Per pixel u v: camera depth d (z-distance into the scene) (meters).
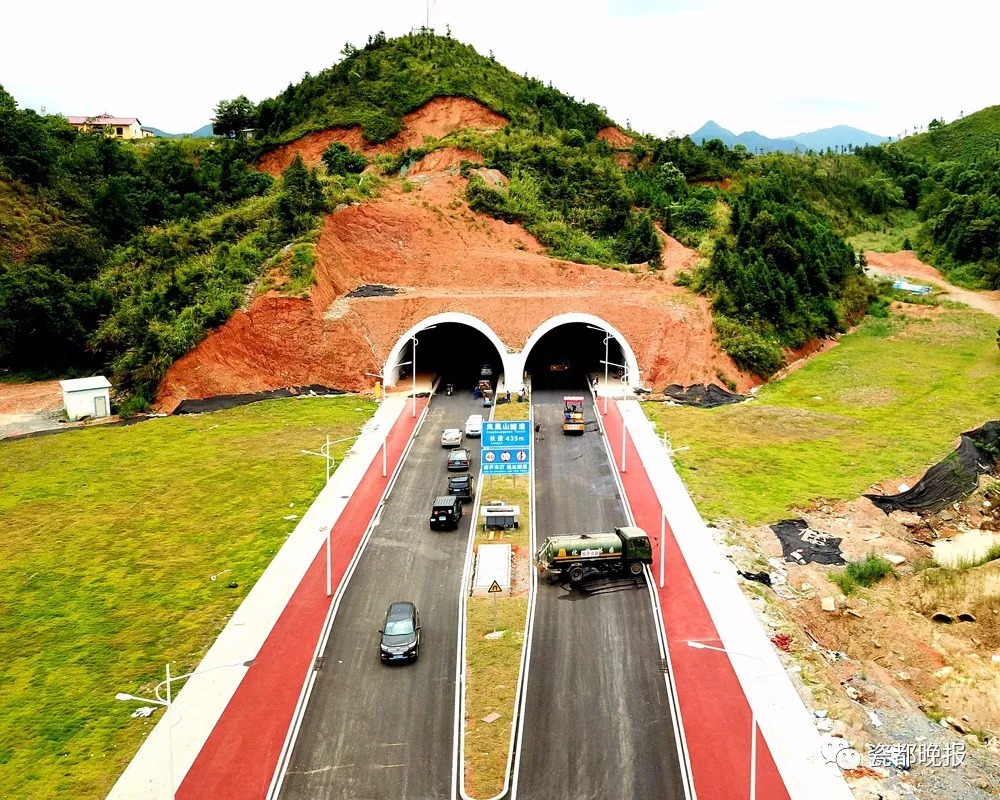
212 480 54.62
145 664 34.84
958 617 39.66
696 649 35.62
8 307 80.06
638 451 59.41
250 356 74.25
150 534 46.91
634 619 38.06
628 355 74.94
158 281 85.25
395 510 50.38
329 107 129.38
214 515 49.38
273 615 38.59
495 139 116.44
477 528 48.03
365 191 93.94
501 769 28.61
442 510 47.22
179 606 39.34
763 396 74.19
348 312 78.50
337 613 38.91
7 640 36.62
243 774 28.48
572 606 39.38
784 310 86.00
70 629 37.47
